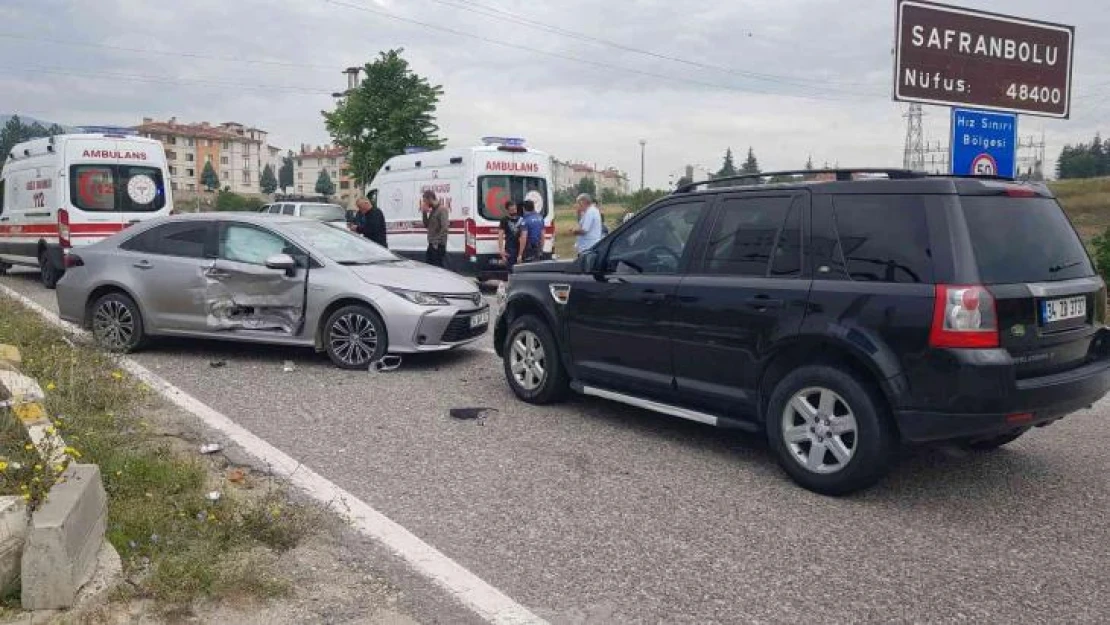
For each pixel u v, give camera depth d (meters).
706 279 5.62
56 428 4.78
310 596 3.62
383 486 5.04
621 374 6.21
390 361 8.44
